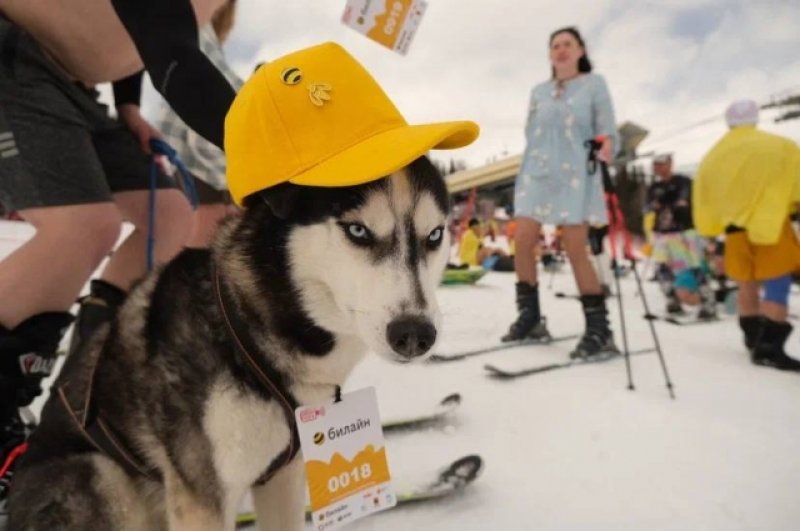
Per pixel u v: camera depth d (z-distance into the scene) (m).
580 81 3.28
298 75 1.06
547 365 2.94
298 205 1.10
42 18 1.42
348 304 1.10
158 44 1.16
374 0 2.38
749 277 3.14
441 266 1.26
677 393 2.55
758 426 2.18
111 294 1.69
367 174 0.94
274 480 1.34
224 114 1.14
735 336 3.71
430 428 2.17
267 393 1.13
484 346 3.33
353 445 1.21
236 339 1.09
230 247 1.17
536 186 3.30
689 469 1.83
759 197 2.99
